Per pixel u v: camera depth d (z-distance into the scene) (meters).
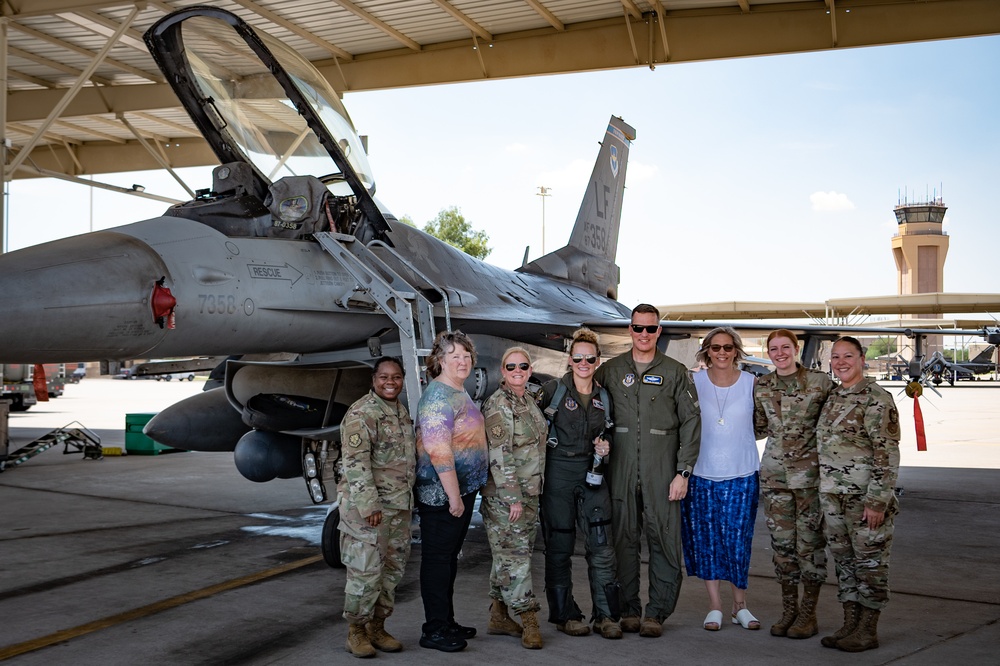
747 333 9.80
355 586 4.18
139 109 18.33
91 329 4.97
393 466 4.31
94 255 5.17
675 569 4.61
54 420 22.12
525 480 4.42
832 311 53.91
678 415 4.62
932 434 18.73
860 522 4.32
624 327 9.21
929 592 5.50
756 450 4.81
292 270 6.12
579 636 4.59
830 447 4.41
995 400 33.84
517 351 4.44
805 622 4.55
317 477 7.07
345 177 6.89
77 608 5.19
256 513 8.88
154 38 6.34
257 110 6.53
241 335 5.83
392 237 7.41
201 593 5.56
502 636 4.62
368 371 7.11
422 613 5.09
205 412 8.13
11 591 5.61
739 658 4.20
